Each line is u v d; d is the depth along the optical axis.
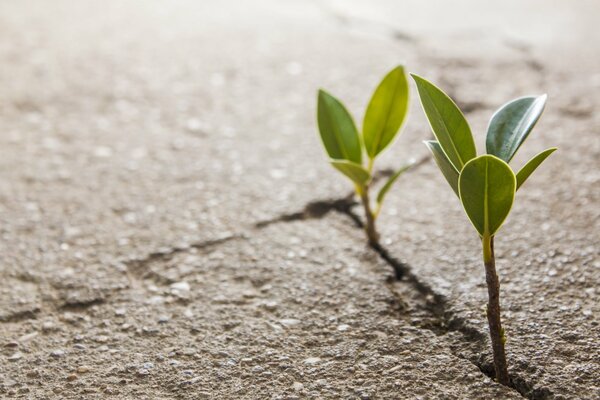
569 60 1.02
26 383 0.69
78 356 0.70
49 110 0.96
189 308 0.73
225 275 0.76
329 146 0.75
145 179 0.86
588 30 1.10
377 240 0.79
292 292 0.74
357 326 0.72
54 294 0.75
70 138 0.92
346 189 0.84
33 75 1.02
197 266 0.77
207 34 1.13
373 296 0.74
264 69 1.03
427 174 0.86
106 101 0.98
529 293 0.73
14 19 1.20
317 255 0.78
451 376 0.68
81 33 1.14
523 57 1.03
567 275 0.74
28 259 0.78
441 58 1.03
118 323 0.73
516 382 0.67
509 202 0.63
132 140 0.92
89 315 0.73
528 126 0.65
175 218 0.82
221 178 0.86
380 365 0.69
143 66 1.04
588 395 0.66
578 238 0.78
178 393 0.68
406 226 0.80
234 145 0.91
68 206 0.83
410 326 0.72
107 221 0.82
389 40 1.09
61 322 0.73
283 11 1.22
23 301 0.74
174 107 0.97
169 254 0.78
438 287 0.74
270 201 0.83
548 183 0.84
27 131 0.93
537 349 0.69
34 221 0.82
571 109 0.93
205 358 0.70
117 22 1.18
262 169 0.87
